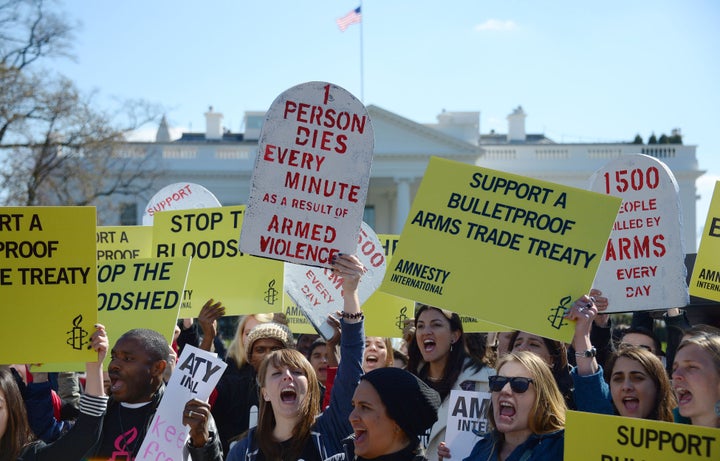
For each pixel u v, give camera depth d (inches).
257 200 200.8
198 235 281.4
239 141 2618.1
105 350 193.9
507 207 203.2
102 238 310.5
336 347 246.7
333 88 202.1
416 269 205.0
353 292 195.5
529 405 169.3
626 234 240.1
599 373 187.8
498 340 266.7
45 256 195.9
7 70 1402.6
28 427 193.0
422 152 2361.0
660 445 149.2
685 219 2364.7
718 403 168.4
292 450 181.3
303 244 200.8
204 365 195.3
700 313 284.7
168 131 2751.0
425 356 241.0
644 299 237.5
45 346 194.2
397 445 162.6
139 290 241.8
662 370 191.9
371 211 2524.6
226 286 275.3
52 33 1505.9
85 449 187.6
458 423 206.7
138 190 2025.1
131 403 198.5
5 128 1433.3
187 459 191.8
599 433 152.3
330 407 187.6
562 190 201.2
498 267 201.5
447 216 205.8
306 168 201.6
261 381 185.6
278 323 282.2
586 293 196.4
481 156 2389.3
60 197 1588.3
